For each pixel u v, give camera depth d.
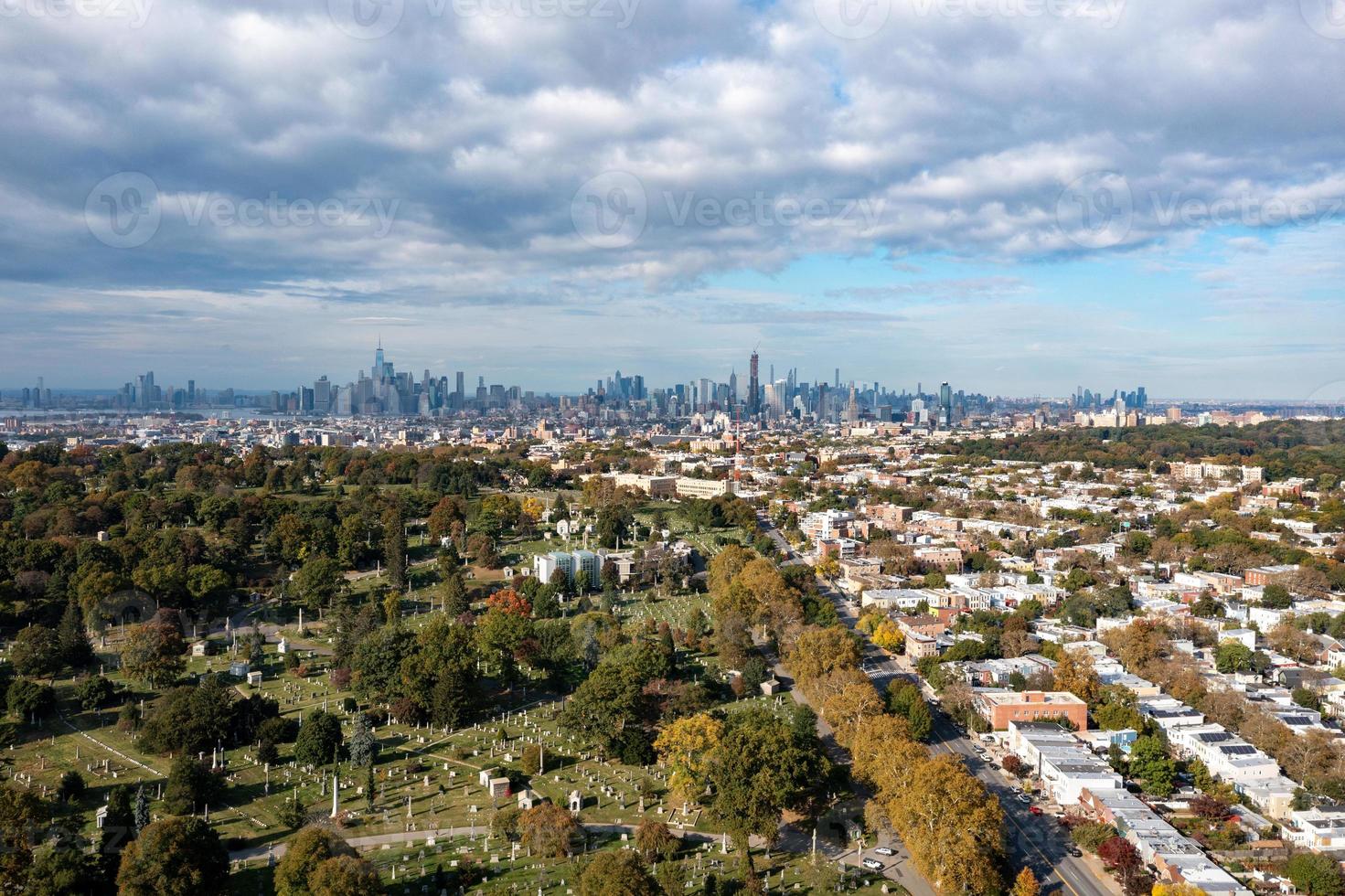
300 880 181.62
